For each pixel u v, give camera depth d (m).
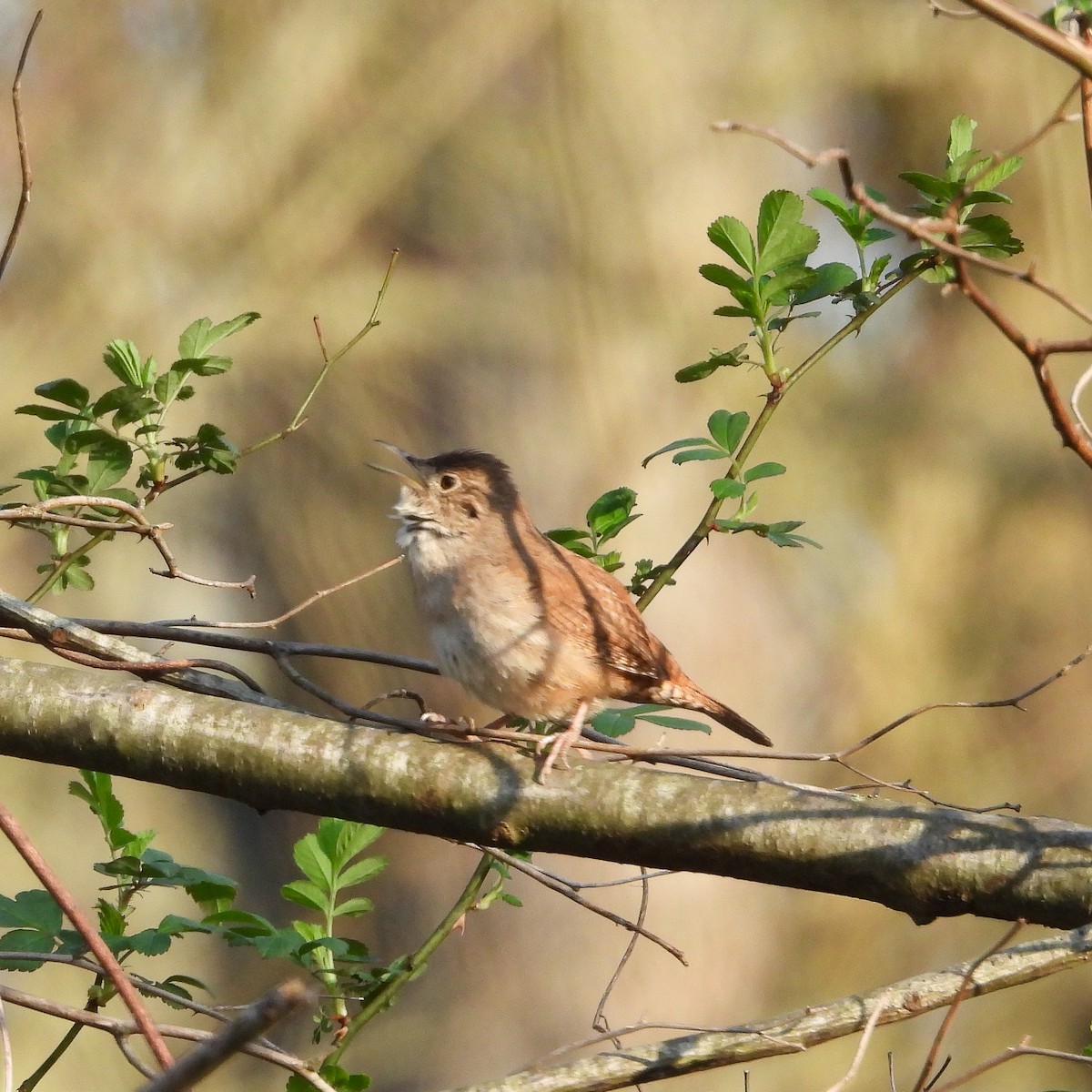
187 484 13.47
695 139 13.11
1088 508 14.49
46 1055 12.56
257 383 12.93
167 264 12.14
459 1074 14.09
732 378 13.39
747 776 4.84
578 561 6.60
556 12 12.52
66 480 5.50
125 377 5.50
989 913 4.35
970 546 14.34
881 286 5.86
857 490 13.81
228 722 4.94
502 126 12.84
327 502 13.41
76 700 5.00
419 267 13.11
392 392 13.27
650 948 14.24
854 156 14.05
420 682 13.80
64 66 12.09
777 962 14.42
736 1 13.15
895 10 13.12
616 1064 4.69
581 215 12.93
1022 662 14.40
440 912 14.78
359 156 12.21
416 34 12.30
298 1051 13.14
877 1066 13.45
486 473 6.57
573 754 5.06
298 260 12.20
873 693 14.09
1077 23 4.57
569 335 13.09
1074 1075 13.70
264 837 16.23
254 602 14.03
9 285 12.01
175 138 12.20
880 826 4.45
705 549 14.01
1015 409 14.23
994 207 13.70
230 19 12.12
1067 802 14.23
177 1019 12.38
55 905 4.82
